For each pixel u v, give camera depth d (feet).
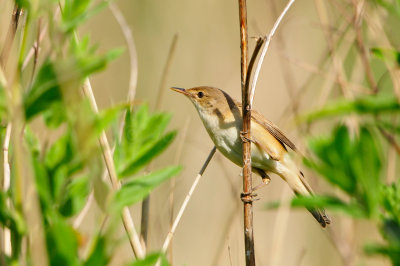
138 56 47.21
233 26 48.01
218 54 47.75
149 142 13.10
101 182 11.17
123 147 13.06
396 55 12.32
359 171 9.64
